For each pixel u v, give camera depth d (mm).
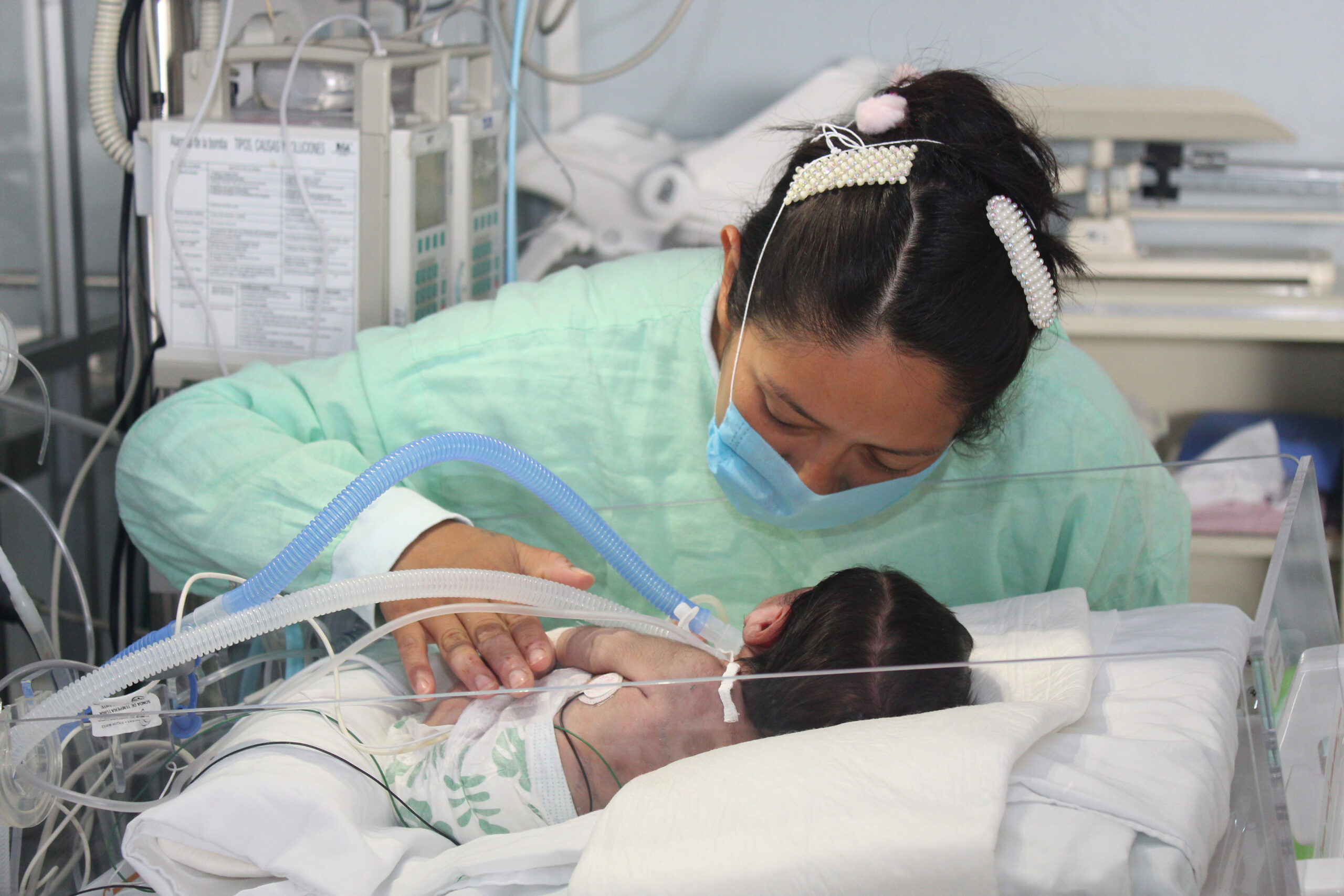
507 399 1128
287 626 856
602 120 2137
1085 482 1069
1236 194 2180
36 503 1175
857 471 932
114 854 771
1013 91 1758
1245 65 2162
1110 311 1867
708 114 2293
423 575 872
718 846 672
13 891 753
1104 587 1100
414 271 1330
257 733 791
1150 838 674
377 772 819
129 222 1410
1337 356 2080
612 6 2240
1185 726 751
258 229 1313
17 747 737
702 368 1120
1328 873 695
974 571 1106
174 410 1111
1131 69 2189
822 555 1101
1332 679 848
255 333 1340
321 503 1010
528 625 941
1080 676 813
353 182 1284
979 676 793
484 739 823
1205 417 2074
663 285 1171
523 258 2074
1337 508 1834
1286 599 821
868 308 797
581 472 1154
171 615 1240
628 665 933
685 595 1079
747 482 981
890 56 2223
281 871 734
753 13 2230
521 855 720
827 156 858
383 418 1136
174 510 1055
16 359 988
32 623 1025
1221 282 1981
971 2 2184
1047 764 725
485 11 1996
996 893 642
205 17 1374
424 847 802
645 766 792
